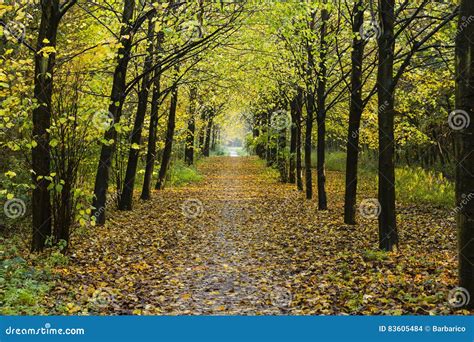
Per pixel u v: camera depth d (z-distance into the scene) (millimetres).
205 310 6477
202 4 11633
